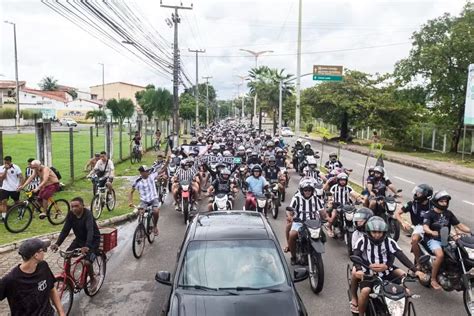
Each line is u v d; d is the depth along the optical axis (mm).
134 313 7031
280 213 14078
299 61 31281
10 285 4688
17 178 12195
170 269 9031
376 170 11508
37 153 16125
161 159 18062
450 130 37156
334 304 7344
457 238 7207
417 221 8609
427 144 41125
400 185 20734
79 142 38562
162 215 14141
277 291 5414
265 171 15422
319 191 11766
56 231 11289
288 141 51844
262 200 11625
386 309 5430
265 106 59625
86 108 90562
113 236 8031
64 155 28453
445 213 7652
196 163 16828
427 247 7590
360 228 6598
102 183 13695
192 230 6523
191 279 5602
